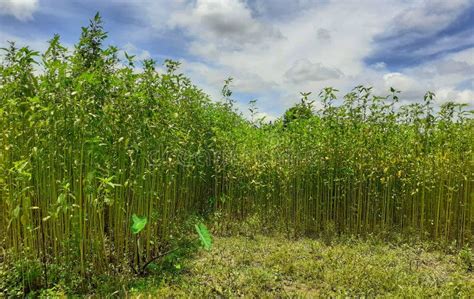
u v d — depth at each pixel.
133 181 5.50
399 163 8.00
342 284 5.27
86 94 4.84
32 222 4.73
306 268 5.83
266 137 9.42
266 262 6.12
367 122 7.93
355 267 5.79
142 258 5.88
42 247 5.00
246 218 9.03
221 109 9.78
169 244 6.73
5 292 4.50
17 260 4.78
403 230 7.91
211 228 8.35
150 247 6.32
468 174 7.57
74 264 5.00
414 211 7.86
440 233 7.73
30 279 4.66
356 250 6.89
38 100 4.22
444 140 7.39
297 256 6.52
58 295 4.39
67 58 5.17
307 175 8.50
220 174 9.44
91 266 5.05
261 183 8.73
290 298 4.81
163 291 4.84
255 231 8.38
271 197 9.05
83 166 5.02
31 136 4.75
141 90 5.45
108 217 6.17
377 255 6.57
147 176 5.76
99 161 5.05
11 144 4.67
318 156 8.38
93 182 4.79
